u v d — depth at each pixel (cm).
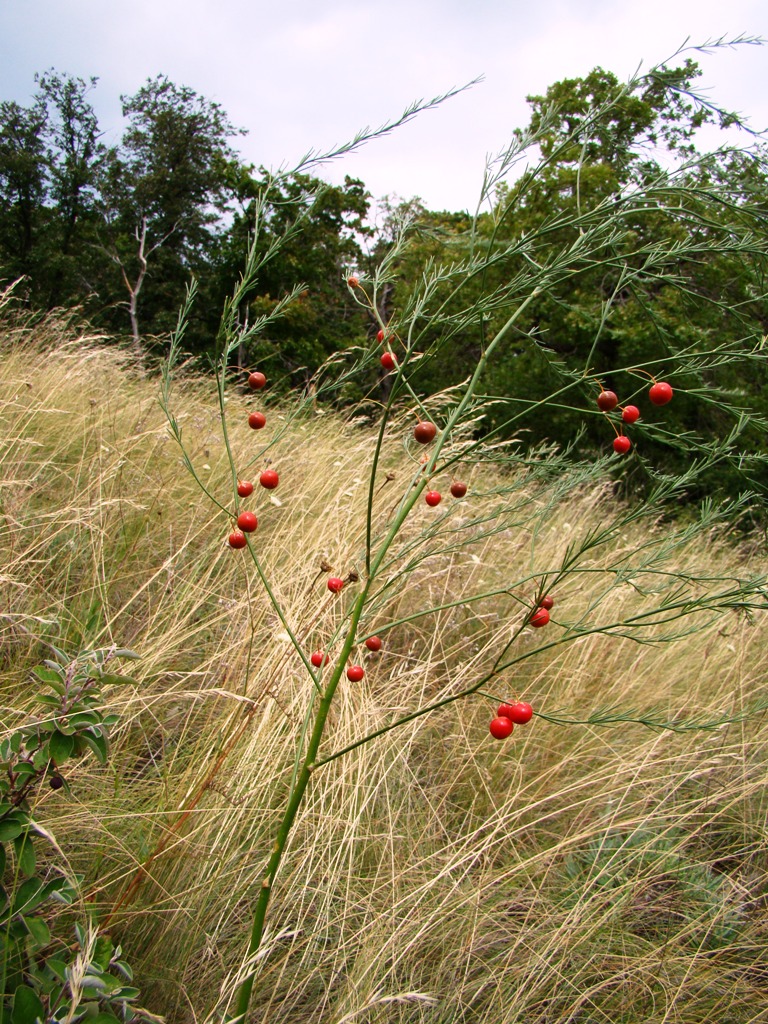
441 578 334
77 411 410
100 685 162
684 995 196
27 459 335
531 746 279
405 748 248
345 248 1823
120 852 187
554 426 1035
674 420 849
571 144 148
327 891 191
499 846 234
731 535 555
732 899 225
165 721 245
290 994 180
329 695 136
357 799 229
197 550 331
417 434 141
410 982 179
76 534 291
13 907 130
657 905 224
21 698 224
